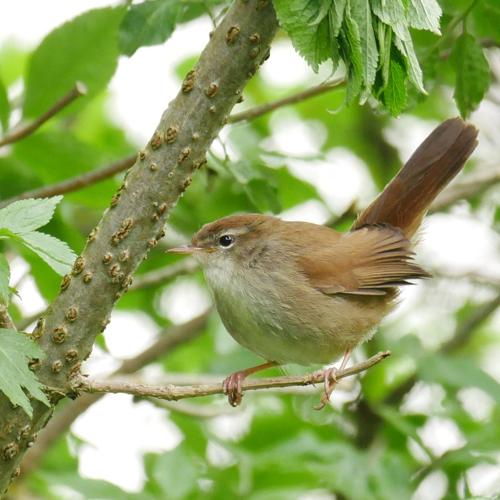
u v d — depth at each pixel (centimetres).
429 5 652
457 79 941
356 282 966
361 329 982
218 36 697
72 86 1037
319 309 954
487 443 1149
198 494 1130
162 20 919
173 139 698
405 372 1430
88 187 1098
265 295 960
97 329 703
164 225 710
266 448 1216
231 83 699
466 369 1226
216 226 1012
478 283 1424
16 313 1157
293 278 959
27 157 1090
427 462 1196
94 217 1358
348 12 631
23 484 1136
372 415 1318
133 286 1194
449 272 1429
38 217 632
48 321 698
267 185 1011
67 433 1242
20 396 598
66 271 632
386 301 1006
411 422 1258
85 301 698
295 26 643
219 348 1197
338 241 997
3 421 697
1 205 961
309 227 1012
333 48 645
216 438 1146
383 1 628
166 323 1454
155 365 1435
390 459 1121
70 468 1201
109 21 1014
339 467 1102
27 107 1041
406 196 1029
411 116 1597
